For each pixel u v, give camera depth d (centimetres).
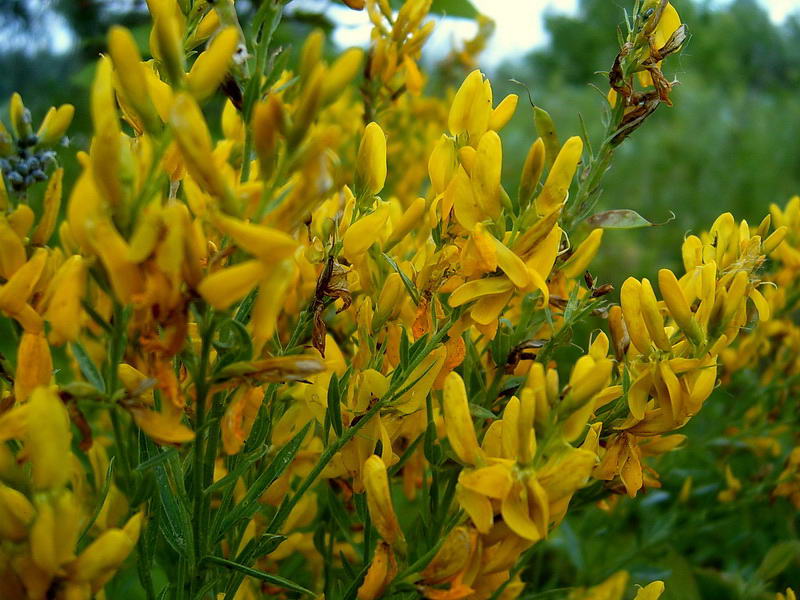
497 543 12
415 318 14
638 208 73
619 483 18
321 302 14
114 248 9
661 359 14
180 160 12
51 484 10
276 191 10
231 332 13
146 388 10
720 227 16
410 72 22
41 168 14
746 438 26
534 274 13
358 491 14
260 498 16
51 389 11
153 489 13
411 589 12
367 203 15
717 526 26
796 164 84
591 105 103
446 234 14
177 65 10
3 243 12
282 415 16
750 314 17
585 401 11
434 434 15
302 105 10
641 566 26
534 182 13
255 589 18
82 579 10
